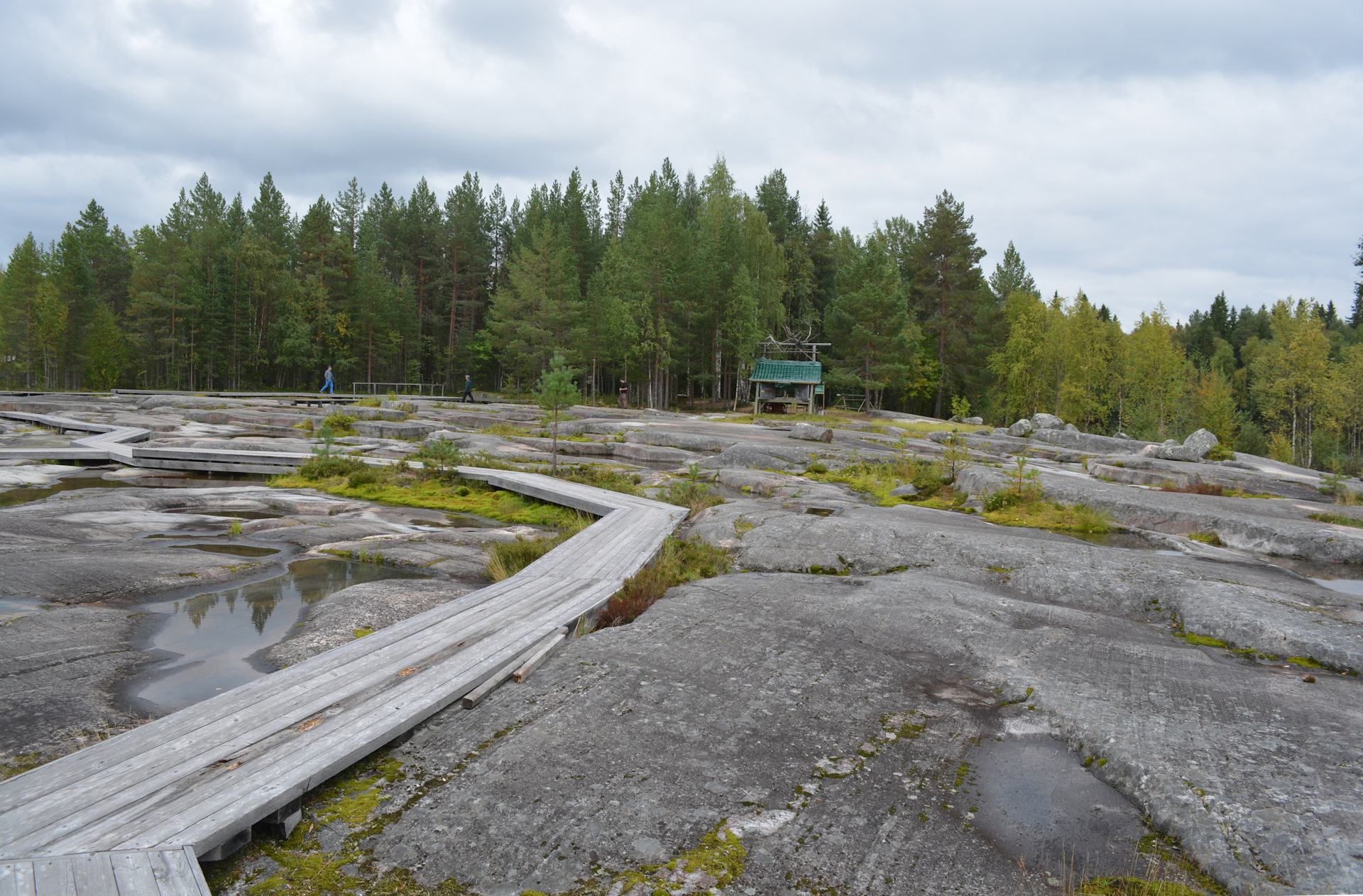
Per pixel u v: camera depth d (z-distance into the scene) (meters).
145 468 18.44
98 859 3.04
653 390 59.22
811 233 86.25
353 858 3.43
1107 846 3.61
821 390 50.16
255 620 7.30
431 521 12.85
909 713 5.07
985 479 14.98
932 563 9.38
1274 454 53.25
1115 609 7.87
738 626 6.73
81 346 65.94
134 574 8.43
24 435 23.83
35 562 8.60
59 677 5.54
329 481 16.36
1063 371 60.41
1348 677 5.88
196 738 4.14
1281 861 3.34
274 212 75.75
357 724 4.39
